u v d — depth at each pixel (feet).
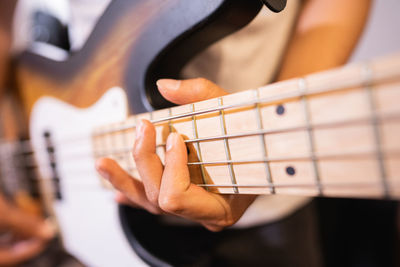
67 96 1.45
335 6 1.47
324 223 1.60
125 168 1.07
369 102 0.68
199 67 1.21
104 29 1.14
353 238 1.59
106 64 1.16
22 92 1.95
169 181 0.86
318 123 0.73
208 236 1.39
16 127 2.08
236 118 0.81
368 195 0.71
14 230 1.91
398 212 1.48
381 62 0.67
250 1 0.85
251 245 1.44
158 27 0.98
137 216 1.35
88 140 1.28
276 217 1.55
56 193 1.73
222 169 0.85
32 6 2.17
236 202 0.93
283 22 1.35
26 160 1.91
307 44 1.44
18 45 2.08
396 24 2.32
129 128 1.00
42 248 2.02
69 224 1.74
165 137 0.92
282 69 1.43
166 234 1.35
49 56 1.59
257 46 1.33
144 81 1.06
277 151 0.78
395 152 0.68
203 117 0.85
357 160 0.71
